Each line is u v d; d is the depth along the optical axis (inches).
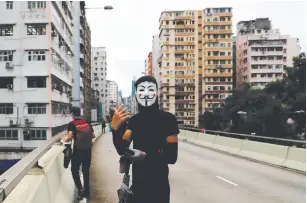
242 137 2304.4
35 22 1492.4
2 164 1497.3
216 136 899.4
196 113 4335.6
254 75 4146.2
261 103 2210.9
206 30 4220.0
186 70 4372.5
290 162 527.2
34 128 1503.4
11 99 1513.3
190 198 306.8
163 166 121.0
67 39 1939.0
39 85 1514.5
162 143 121.5
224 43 4207.7
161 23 4500.5
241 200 301.1
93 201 282.2
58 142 324.5
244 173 467.5
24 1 1503.4
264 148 623.5
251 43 4175.7
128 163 119.0
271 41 4160.9
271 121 2100.1
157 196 119.4
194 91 4357.8
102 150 780.0
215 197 312.0
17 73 1509.6
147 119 122.5
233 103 2593.5
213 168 517.7
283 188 359.6
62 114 1780.3
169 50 4384.8
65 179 268.4
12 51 1513.3
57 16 1663.4
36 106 1518.2
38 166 167.9
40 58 1505.9
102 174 434.6
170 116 123.5
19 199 111.2
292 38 4261.8
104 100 6314.0
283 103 2130.9
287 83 2175.2
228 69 4195.4
